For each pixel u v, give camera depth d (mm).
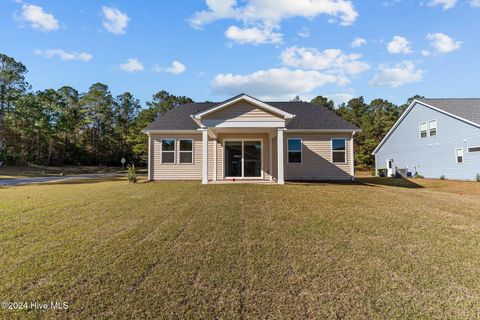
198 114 12875
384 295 3174
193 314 2820
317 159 16609
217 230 5680
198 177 16672
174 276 3619
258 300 3072
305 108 19578
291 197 9586
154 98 52812
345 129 16344
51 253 4391
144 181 16281
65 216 6867
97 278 3555
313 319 2746
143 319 2734
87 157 49000
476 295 3178
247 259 4188
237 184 12969
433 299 3094
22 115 39469
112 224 6125
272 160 16031
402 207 8141
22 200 9273
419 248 4695
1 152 37281
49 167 41469
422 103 24109
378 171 29562
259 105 12875
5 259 4148
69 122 46656
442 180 20766
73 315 2795
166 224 6125
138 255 4324
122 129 53188
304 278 3580
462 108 22047
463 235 5438
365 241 5039
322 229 5770
